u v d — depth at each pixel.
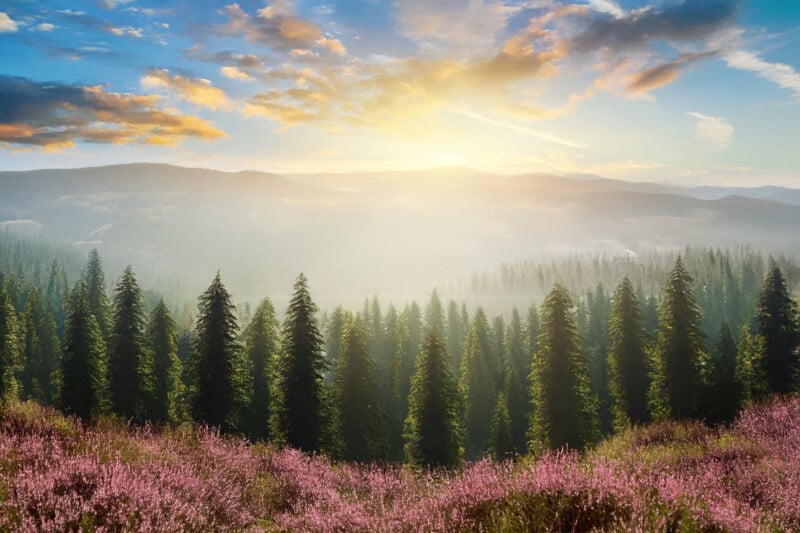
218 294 39.16
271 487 9.24
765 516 6.01
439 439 37.62
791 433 9.89
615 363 45.19
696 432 12.61
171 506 6.06
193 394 38.75
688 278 40.91
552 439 37.62
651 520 5.27
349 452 40.34
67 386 41.06
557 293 39.62
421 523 5.80
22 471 6.32
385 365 71.62
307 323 37.78
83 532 5.17
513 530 5.39
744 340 51.97
